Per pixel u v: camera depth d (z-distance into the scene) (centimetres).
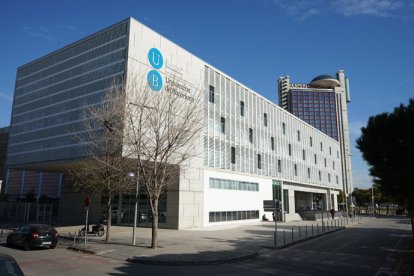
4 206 4572
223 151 3759
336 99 14050
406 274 1295
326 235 2900
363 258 1686
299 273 1301
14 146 3922
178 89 3114
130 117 2034
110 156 2147
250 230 3081
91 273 1234
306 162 6128
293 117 5822
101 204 3716
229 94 3978
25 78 4038
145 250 1780
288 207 5378
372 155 1451
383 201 8144
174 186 3125
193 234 2653
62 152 3209
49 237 1844
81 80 3209
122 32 2900
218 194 3609
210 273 1288
